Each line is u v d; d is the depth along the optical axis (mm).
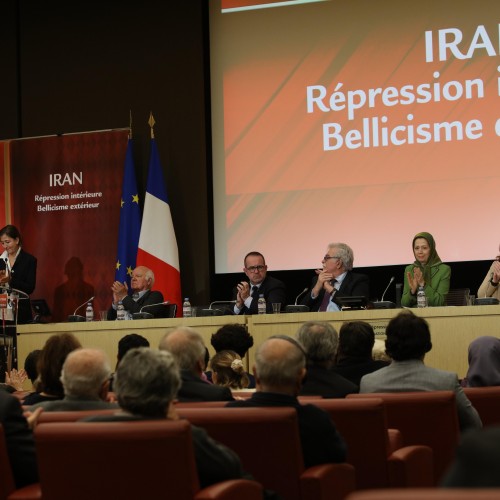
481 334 15008
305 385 9695
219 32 23391
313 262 22422
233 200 23000
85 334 16922
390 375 9539
